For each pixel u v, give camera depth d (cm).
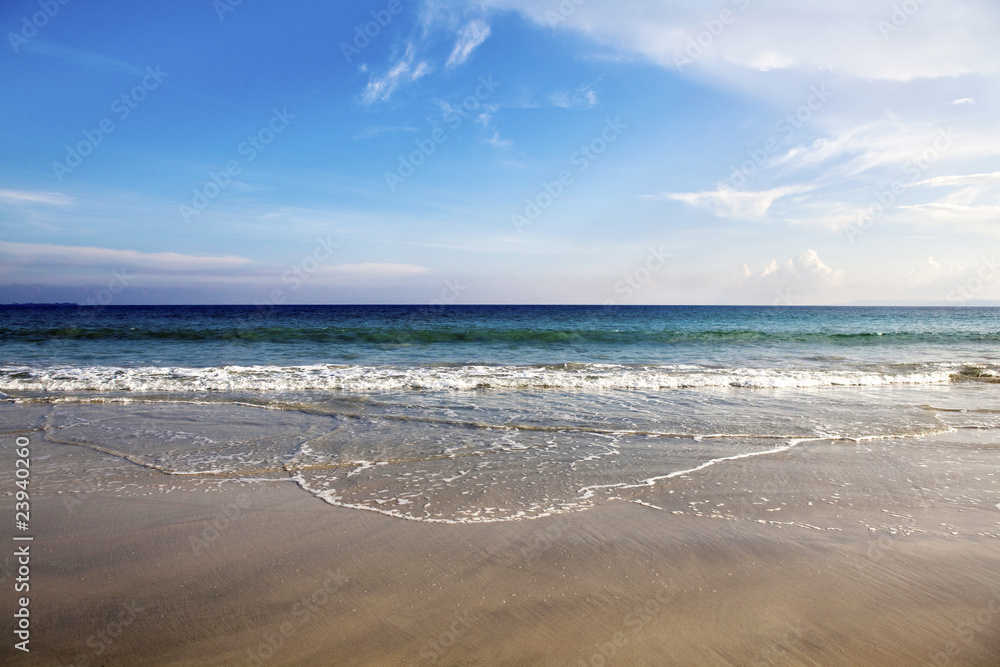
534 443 687
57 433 724
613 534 413
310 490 511
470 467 586
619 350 1952
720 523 436
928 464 605
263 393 1044
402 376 1246
